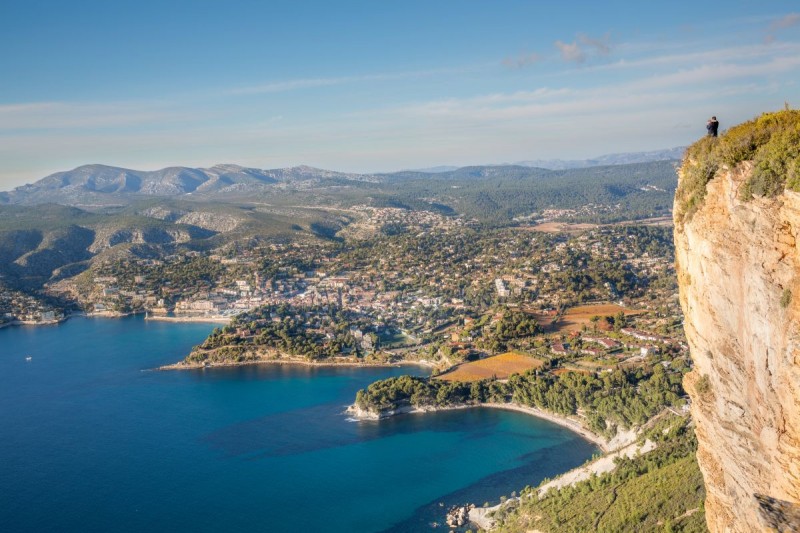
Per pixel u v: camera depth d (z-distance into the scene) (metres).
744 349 57.25
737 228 58.09
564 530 156.25
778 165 53.97
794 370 49.72
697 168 66.19
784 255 52.44
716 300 61.28
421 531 189.38
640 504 150.75
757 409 55.50
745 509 57.25
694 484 148.75
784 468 51.69
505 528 175.38
